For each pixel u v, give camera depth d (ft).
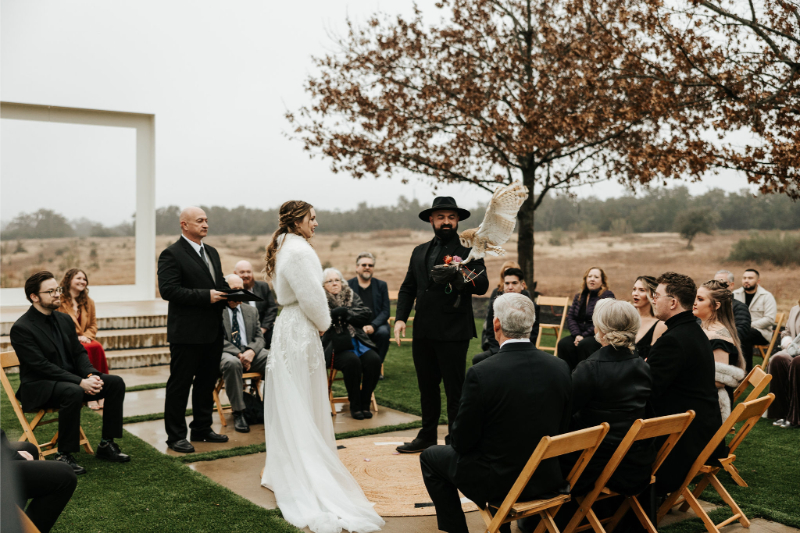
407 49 34.40
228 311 19.39
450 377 15.05
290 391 12.57
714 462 11.38
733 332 14.55
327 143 34.50
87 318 21.52
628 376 9.98
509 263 21.58
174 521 11.08
